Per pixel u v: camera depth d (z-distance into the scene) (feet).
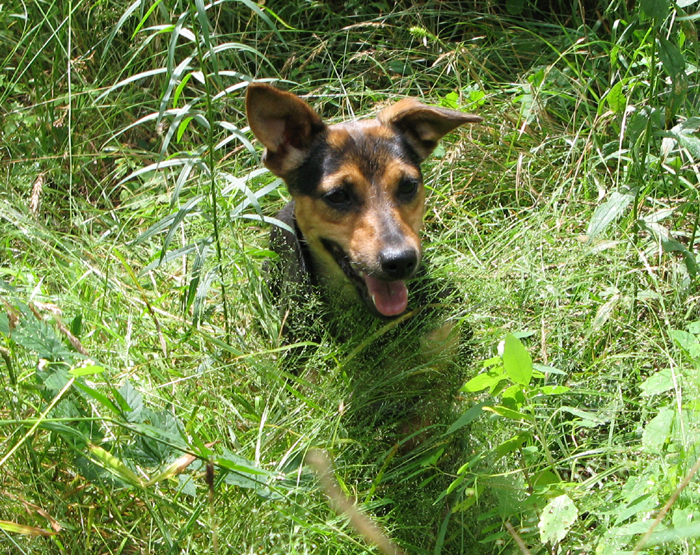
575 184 4.60
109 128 5.02
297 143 4.13
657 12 3.90
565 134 4.76
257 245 4.60
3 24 5.09
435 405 3.88
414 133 4.22
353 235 3.99
